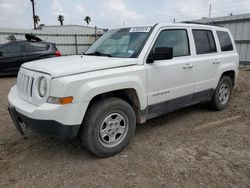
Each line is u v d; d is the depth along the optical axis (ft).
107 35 14.12
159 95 12.09
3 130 13.56
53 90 8.88
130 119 10.97
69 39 62.69
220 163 10.03
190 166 9.81
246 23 37.73
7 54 32.60
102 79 9.74
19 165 9.94
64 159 10.42
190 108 17.61
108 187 8.54
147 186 8.56
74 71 9.27
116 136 10.79
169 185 8.61
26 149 11.30
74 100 9.04
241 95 21.54
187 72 13.35
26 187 8.55
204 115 16.12
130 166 9.84
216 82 15.78
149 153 10.89
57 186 8.60
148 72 11.33
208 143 11.91
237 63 17.63
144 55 11.32
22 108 9.66
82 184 8.70
